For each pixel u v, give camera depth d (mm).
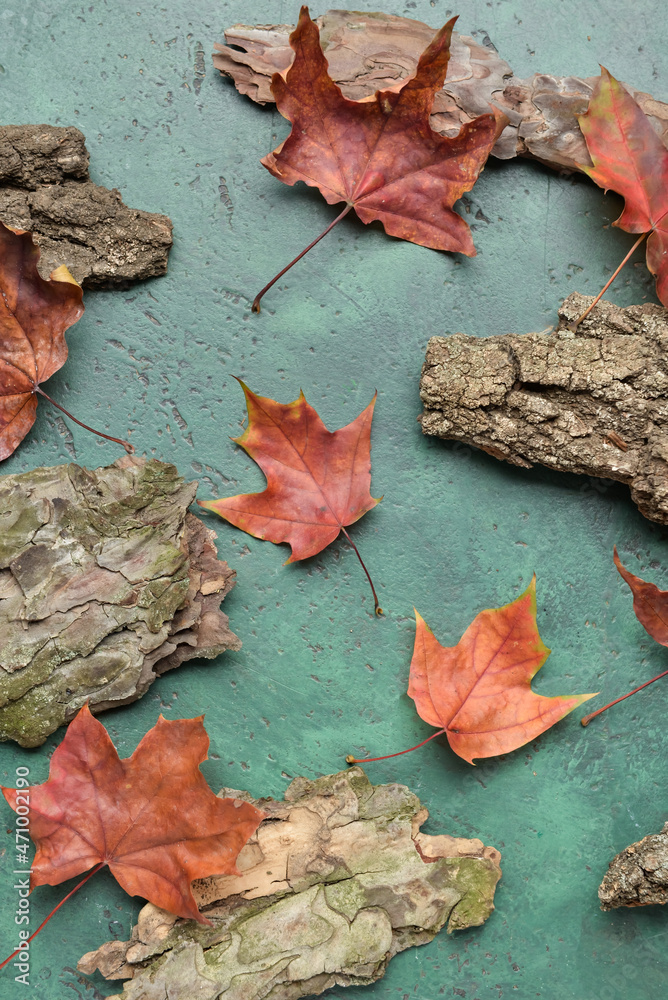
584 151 839
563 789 836
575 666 841
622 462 820
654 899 812
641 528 845
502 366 823
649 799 837
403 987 821
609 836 835
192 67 853
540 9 857
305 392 846
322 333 848
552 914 830
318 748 834
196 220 849
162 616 817
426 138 824
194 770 797
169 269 847
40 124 837
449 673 819
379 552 843
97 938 819
